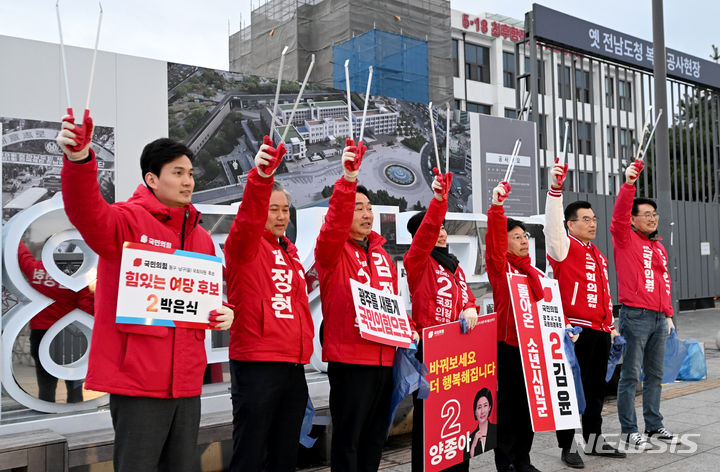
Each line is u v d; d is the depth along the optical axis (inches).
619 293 175.3
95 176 79.0
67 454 117.3
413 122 308.7
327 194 277.7
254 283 105.0
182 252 89.4
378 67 531.2
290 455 107.7
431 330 124.6
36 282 140.1
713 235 556.7
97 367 82.9
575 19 412.5
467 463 133.3
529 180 358.3
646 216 177.3
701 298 563.5
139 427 83.0
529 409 137.5
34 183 199.3
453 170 324.5
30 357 140.0
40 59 201.0
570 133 689.0
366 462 119.0
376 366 115.3
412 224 140.9
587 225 160.6
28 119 198.4
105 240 82.2
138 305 83.8
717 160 573.3
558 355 147.7
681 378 258.4
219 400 156.0
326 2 582.2
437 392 125.0
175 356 86.0
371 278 120.4
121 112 217.9
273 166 94.5
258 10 636.1
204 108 240.8
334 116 281.0
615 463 154.7
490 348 138.9
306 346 108.9
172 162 89.8
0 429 128.0
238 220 97.0
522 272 148.6
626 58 450.9
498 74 807.1
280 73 92.2
